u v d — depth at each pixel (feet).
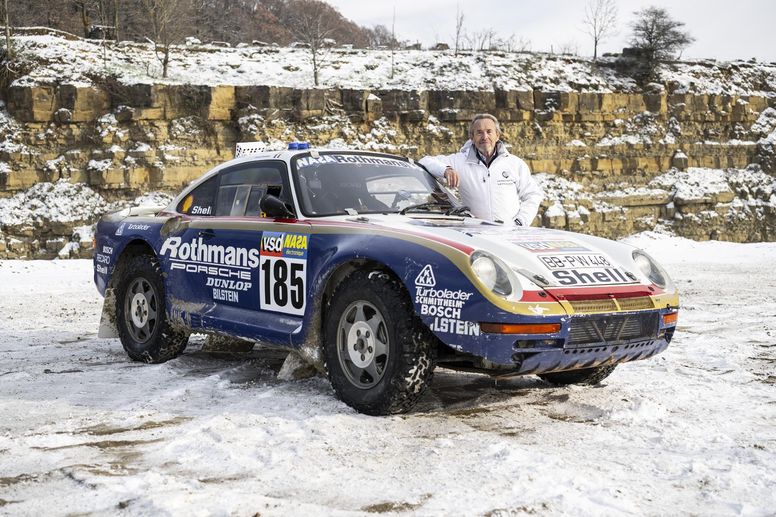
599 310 14.17
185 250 19.38
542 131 114.11
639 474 11.05
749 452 11.92
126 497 9.87
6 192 88.53
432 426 13.88
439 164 20.03
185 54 109.50
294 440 12.76
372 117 104.99
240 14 197.36
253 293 17.51
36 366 20.20
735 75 133.59
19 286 48.70
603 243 16.66
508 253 14.58
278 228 17.10
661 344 15.62
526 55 123.54
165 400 15.87
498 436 13.19
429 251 14.32
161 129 94.27
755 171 127.24
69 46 99.55
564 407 15.44
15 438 12.95
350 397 15.07
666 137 122.72
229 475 10.96
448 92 108.68
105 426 13.85
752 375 18.56
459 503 9.68
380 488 10.32
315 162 18.28
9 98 90.79
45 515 9.34
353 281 15.17
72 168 90.58
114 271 21.74
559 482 10.49
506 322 13.35
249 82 105.40
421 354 14.26
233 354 21.79
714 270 62.23
